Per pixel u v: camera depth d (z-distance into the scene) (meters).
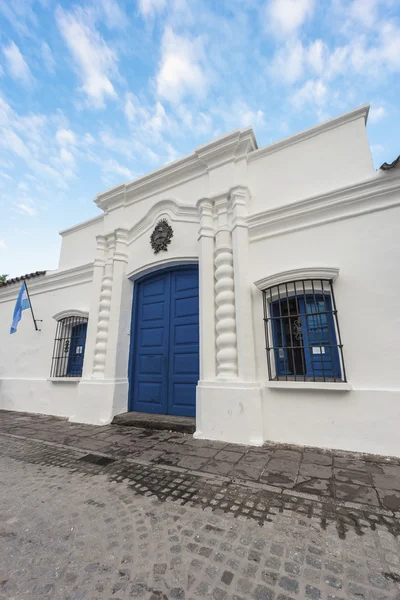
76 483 2.88
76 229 8.02
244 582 1.57
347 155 4.62
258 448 3.75
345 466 3.10
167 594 1.50
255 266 4.74
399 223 3.88
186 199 5.88
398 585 1.52
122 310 6.05
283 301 4.61
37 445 4.17
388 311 3.71
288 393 4.06
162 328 5.81
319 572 1.62
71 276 7.30
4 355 7.99
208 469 3.10
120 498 2.54
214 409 4.25
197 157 5.78
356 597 1.45
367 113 4.65
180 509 2.32
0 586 1.60
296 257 4.46
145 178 6.44
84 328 6.93
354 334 3.84
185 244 5.60
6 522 2.23
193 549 1.84
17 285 8.34
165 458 3.46
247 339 4.35
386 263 3.85
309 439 3.81
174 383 5.39
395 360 3.57
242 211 4.92
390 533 1.95
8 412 6.96
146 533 2.02
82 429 5.01
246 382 4.17
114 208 6.91
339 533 1.96
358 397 3.65
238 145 5.36
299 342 4.36
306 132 4.97
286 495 2.50
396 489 2.56
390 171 3.97
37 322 7.59
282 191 5.00
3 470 3.28
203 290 4.86
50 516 2.29
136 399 5.75
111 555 1.82
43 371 7.06
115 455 3.64
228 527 2.06
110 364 5.69
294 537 1.93
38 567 1.73
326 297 4.28
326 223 4.35
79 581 1.61
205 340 4.63
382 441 3.45
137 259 6.23
